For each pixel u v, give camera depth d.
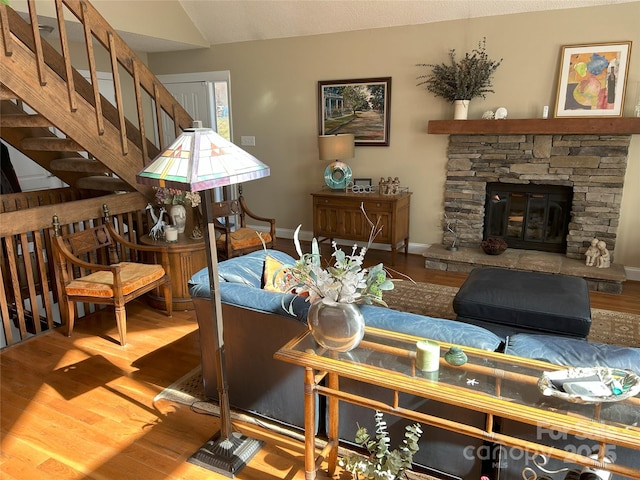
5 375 2.84
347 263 1.76
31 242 4.40
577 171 4.44
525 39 4.46
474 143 4.81
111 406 2.54
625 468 1.34
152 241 3.81
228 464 2.07
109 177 4.49
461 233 5.08
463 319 2.82
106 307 3.88
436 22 4.78
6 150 4.92
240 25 5.57
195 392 2.66
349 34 5.22
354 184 5.43
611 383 1.46
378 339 1.85
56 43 5.37
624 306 3.89
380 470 1.84
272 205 6.19
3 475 2.04
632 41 4.10
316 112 5.62
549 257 4.64
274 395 2.32
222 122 7.08
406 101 5.11
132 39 5.34
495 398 1.46
